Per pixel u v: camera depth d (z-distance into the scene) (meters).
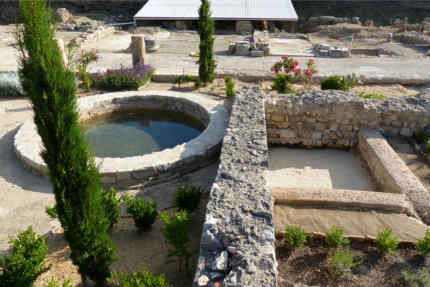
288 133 9.79
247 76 14.81
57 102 3.44
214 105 10.80
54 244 5.52
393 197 5.84
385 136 9.26
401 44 23.55
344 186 7.87
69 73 3.61
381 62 17.70
